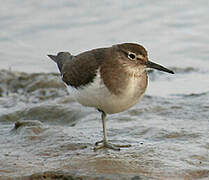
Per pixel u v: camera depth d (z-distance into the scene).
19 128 12.78
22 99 17.36
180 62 20.38
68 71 11.79
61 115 14.95
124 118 13.83
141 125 13.05
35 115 15.04
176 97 16.56
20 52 21.56
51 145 11.55
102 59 11.13
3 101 17.09
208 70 19.81
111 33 22.31
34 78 19.36
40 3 25.38
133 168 9.91
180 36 22.34
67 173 9.52
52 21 23.59
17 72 20.17
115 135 12.42
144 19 23.69
